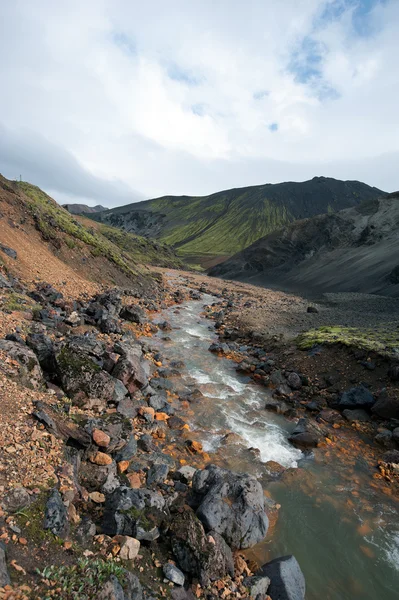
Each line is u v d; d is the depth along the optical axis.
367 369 21.41
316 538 10.32
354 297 70.88
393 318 43.44
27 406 10.46
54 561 6.39
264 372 23.62
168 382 19.62
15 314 18.97
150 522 8.23
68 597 5.78
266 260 136.88
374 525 11.06
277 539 10.06
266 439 15.62
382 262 92.50
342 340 24.83
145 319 32.53
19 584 5.65
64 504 7.74
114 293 32.66
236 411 18.00
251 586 7.85
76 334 20.70
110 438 11.16
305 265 121.25
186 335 31.89
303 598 8.23
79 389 13.43
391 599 8.72
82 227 66.94
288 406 19.41
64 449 9.67
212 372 23.14
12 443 8.66
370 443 16.19
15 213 36.72
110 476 9.90
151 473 10.96
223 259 191.50
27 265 30.39
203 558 7.76
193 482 10.38
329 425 17.64
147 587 6.93
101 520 8.28
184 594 7.18
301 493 12.22
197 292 68.12
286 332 33.66
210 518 8.91
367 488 12.86
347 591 8.82
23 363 12.62
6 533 6.41
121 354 17.94
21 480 7.72
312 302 67.38
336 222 133.62
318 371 22.83
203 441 14.59
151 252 145.12
